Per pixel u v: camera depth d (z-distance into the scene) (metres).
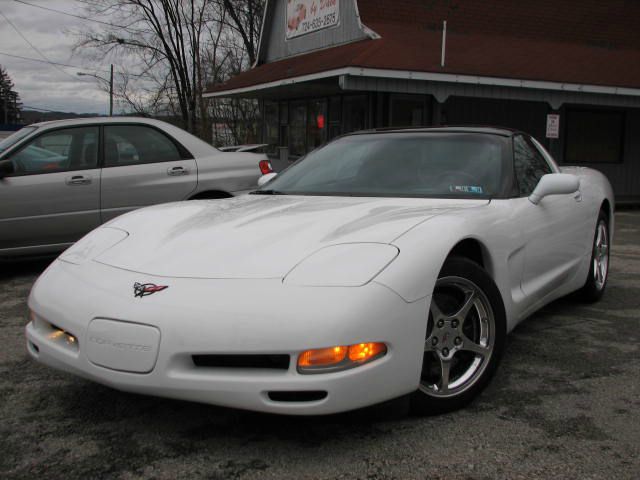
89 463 2.39
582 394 3.01
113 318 2.41
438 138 3.80
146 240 2.88
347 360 2.26
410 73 11.27
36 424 2.73
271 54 19.06
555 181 3.47
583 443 2.50
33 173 5.91
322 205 3.17
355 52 12.09
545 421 2.70
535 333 4.03
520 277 3.36
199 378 2.29
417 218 2.77
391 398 2.40
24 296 5.23
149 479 2.27
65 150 6.09
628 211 13.84
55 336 2.67
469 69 11.78
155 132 6.50
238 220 2.97
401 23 14.22
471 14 14.91
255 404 2.28
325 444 2.50
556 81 12.32
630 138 16.30
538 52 13.87
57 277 2.81
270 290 2.33
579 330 4.10
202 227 2.92
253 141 28.55
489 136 3.73
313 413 2.27
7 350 3.79
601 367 3.40
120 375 2.38
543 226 3.59
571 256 4.13
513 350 3.69
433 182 3.45
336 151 4.01
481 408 2.84
